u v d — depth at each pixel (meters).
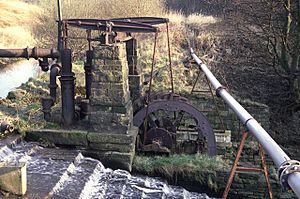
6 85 18.75
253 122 4.74
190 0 25.83
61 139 7.87
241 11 16.36
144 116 9.32
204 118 9.32
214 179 7.77
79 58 18.89
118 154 7.71
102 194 6.62
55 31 20.48
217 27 19.23
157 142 8.85
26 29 29.64
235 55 16.91
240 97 14.83
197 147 9.52
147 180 7.62
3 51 8.35
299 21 14.19
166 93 9.88
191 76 14.50
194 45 17.88
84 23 8.23
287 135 14.36
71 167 7.08
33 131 7.96
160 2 25.00
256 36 16.09
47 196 5.81
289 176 3.22
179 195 7.36
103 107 7.81
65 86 8.26
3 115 9.22
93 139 7.76
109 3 21.73
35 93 11.97
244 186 7.86
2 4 37.72
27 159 7.20
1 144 7.33
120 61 7.63
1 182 5.73
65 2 20.80
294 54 14.55
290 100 15.05
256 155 10.62
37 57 8.54
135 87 10.36
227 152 10.26
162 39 18.30
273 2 14.62
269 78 15.95
